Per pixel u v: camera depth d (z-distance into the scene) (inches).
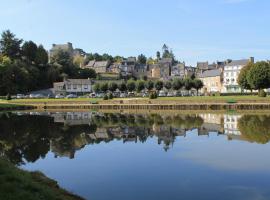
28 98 5280.5
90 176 986.1
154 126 2190.0
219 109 3644.2
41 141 1606.8
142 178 962.7
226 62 7249.0
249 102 3634.4
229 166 1083.3
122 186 892.0
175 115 3048.7
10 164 837.2
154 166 1095.6
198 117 2792.8
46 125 2315.5
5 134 1859.0
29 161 1178.6
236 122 2314.2
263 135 1690.5
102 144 1512.1
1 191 580.7
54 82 6963.6
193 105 3764.8
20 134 1855.3
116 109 4015.8
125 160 1186.0
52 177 978.7
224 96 4532.5
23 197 576.4
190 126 2151.8
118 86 6127.0
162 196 816.9
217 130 1923.0
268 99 3614.7
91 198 802.8
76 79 7052.2
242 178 952.9
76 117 2967.5
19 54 7263.8
